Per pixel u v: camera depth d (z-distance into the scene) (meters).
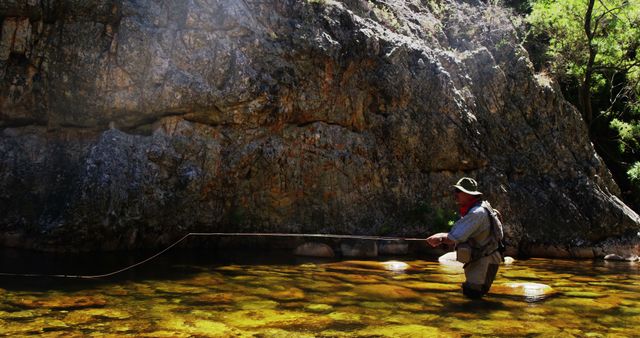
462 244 5.09
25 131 7.68
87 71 7.53
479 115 10.30
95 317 3.99
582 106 13.04
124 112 7.62
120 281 5.36
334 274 6.21
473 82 10.59
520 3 15.62
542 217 9.60
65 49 7.52
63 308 4.22
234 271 6.18
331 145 8.85
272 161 8.30
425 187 9.48
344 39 8.98
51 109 7.62
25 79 7.48
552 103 10.91
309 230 8.48
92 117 7.65
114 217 7.02
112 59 7.59
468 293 5.14
